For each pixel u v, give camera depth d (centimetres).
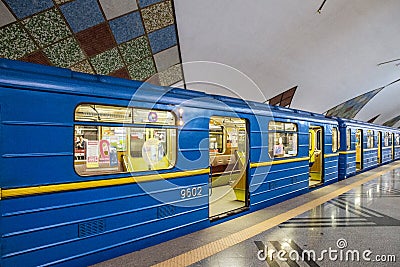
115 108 400
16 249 301
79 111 380
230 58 738
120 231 389
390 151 1797
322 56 920
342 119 1094
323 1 653
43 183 321
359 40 891
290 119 746
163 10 523
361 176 1155
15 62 312
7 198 296
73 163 346
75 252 346
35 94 317
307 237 471
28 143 311
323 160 937
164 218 445
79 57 526
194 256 397
